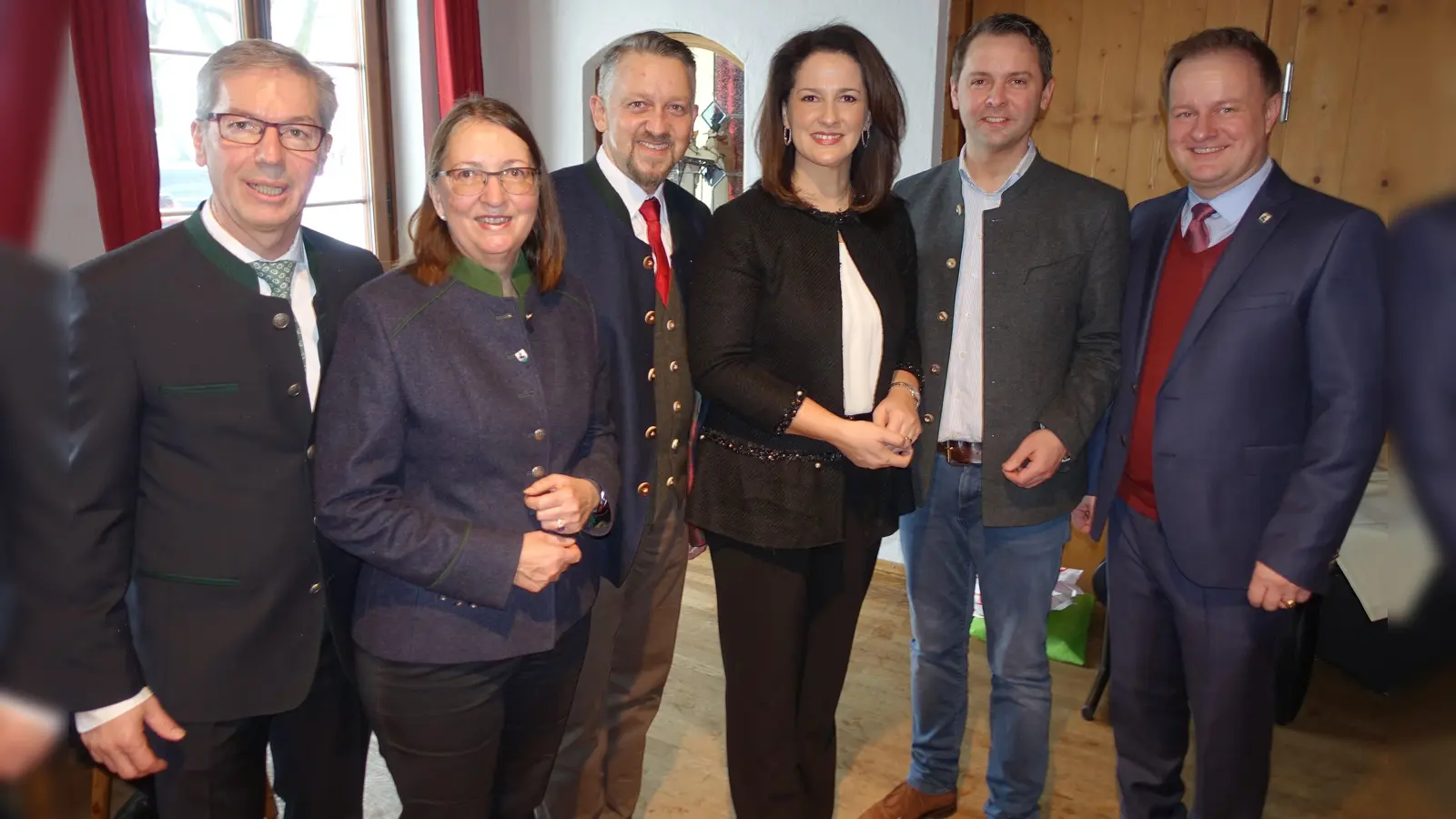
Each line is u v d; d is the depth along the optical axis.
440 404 1.28
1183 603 1.69
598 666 1.81
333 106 1.38
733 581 1.64
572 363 1.44
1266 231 1.57
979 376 1.88
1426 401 0.54
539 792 1.56
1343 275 1.48
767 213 1.61
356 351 1.26
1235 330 1.57
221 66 1.26
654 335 1.76
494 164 1.27
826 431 1.52
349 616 1.48
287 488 1.34
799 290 1.59
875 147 1.70
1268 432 1.58
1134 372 1.78
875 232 1.69
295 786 1.58
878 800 2.25
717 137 4.30
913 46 3.23
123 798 1.92
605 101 1.72
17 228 0.33
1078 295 1.83
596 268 1.69
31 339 0.55
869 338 1.65
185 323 1.25
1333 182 2.84
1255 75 1.58
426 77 3.91
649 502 1.74
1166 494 1.65
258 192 1.27
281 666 1.35
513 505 1.35
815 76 1.58
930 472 1.91
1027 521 1.83
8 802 0.54
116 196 2.66
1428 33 0.53
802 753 1.74
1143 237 1.82
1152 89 3.04
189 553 1.28
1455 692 0.51
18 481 0.59
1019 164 1.86
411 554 1.25
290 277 1.38
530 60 4.12
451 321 1.30
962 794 2.28
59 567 0.68
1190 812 1.83
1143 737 1.84
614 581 1.71
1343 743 2.48
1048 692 1.96
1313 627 2.44
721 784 2.32
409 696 1.33
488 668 1.35
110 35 2.61
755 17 3.51
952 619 2.07
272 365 1.32
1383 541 2.13
